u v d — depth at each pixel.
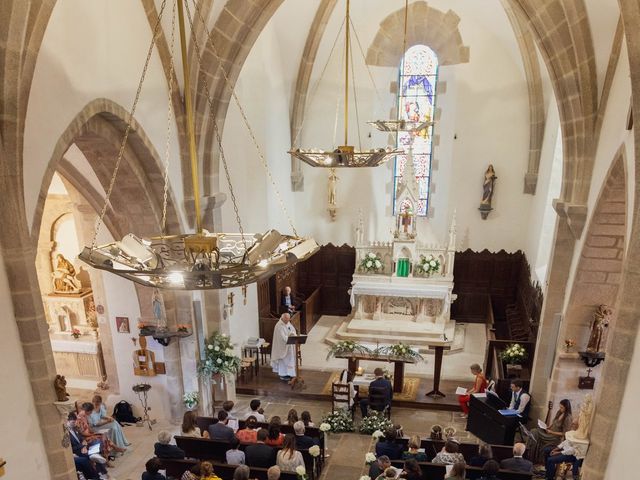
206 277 4.38
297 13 15.22
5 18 5.99
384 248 18.14
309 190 19.23
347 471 10.20
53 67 7.16
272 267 4.47
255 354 15.73
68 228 13.67
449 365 15.48
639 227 6.31
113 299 11.61
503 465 8.51
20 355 6.91
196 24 10.14
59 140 7.38
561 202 10.49
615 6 8.35
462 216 18.78
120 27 8.70
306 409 13.26
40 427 7.21
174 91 10.49
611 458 6.81
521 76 17.14
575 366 10.76
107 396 12.80
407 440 9.76
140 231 10.97
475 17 16.75
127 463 10.50
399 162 19.02
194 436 9.70
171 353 11.66
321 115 18.45
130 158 9.76
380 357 13.00
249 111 15.23
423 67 18.11
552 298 11.27
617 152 8.23
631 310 6.45
